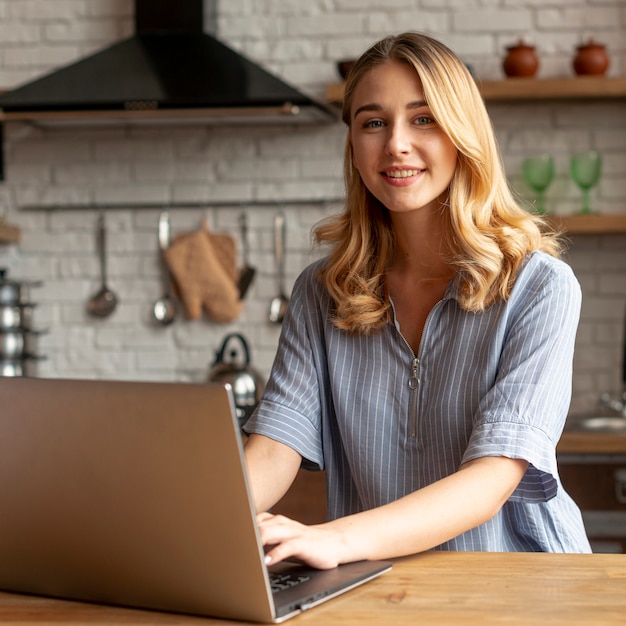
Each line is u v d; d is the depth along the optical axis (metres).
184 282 3.75
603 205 3.59
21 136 3.87
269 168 3.75
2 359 3.63
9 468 1.12
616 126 3.58
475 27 3.61
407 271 1.70
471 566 1.23
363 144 1.61
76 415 1.07
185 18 3.51
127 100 3.23
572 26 3.58
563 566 1.22
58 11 3.81
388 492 1.62
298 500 3.18
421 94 1.57
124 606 1.11
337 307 1.71
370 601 1.09
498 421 1.42
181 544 1.04
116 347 3.84
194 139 3.79
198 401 1.00
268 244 3.76
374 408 1.64
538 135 3.62
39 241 3.87
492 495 1.36
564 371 1.51
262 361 3.76
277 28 3.71
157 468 1.03
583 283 3.60
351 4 3.67
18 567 1.17
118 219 3.84
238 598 1.03
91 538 1.09
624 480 3.05
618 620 1.00
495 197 1.65
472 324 1.59
